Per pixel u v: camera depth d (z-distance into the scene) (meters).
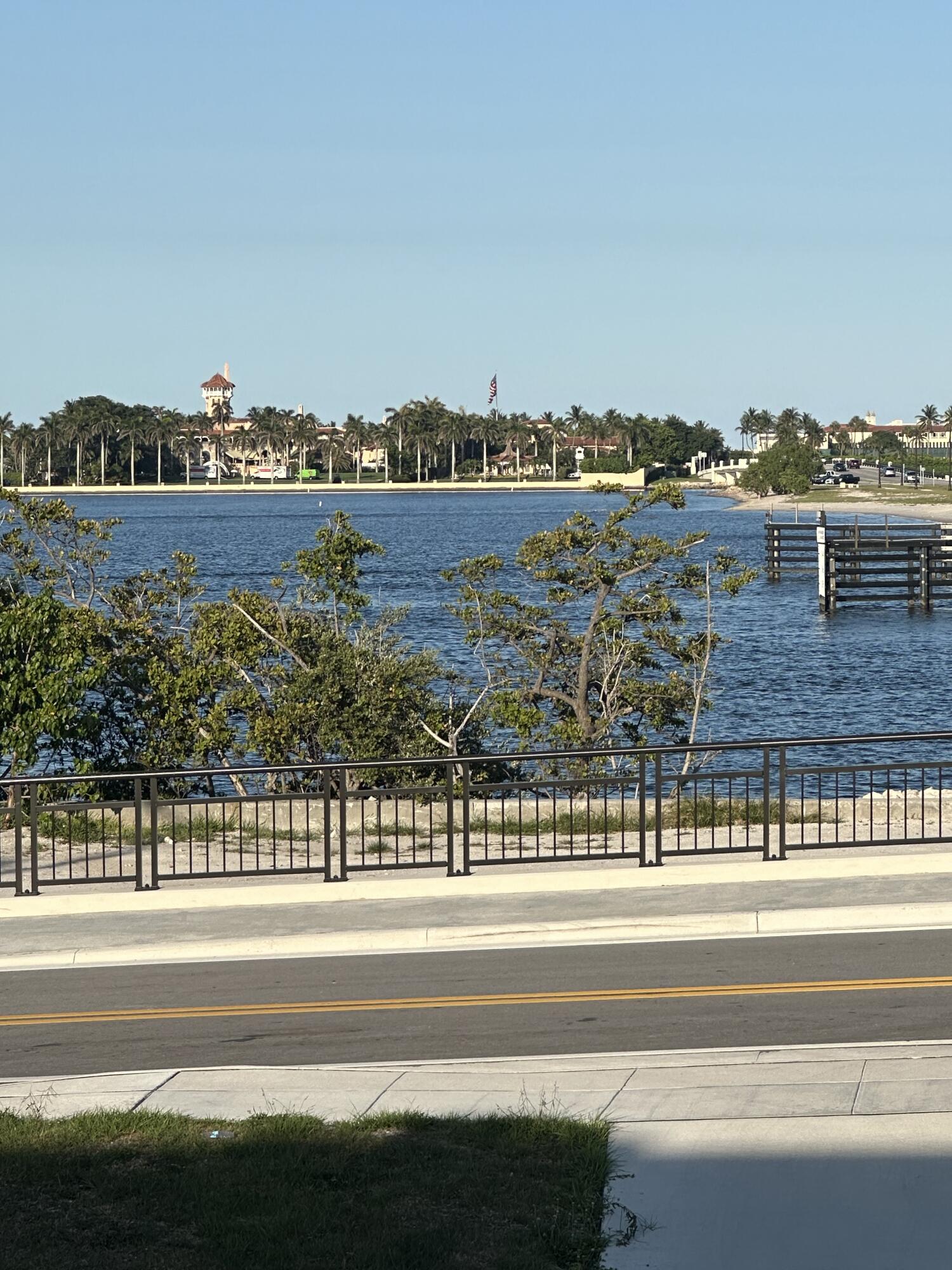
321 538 31.00
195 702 28.92
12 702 26.14
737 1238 8.09
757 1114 9.94
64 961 14.67
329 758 28.41
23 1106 10.53
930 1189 8.61
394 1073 11.16
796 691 54.09
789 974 13.55
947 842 18.23
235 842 21.05
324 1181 8.84
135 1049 12.01
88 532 32.03
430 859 18.14
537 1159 9.11
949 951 14.20
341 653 28.50
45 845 21.12
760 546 136.75
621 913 15.52
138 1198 8.59
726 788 34.75
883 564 115.38
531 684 32.12
